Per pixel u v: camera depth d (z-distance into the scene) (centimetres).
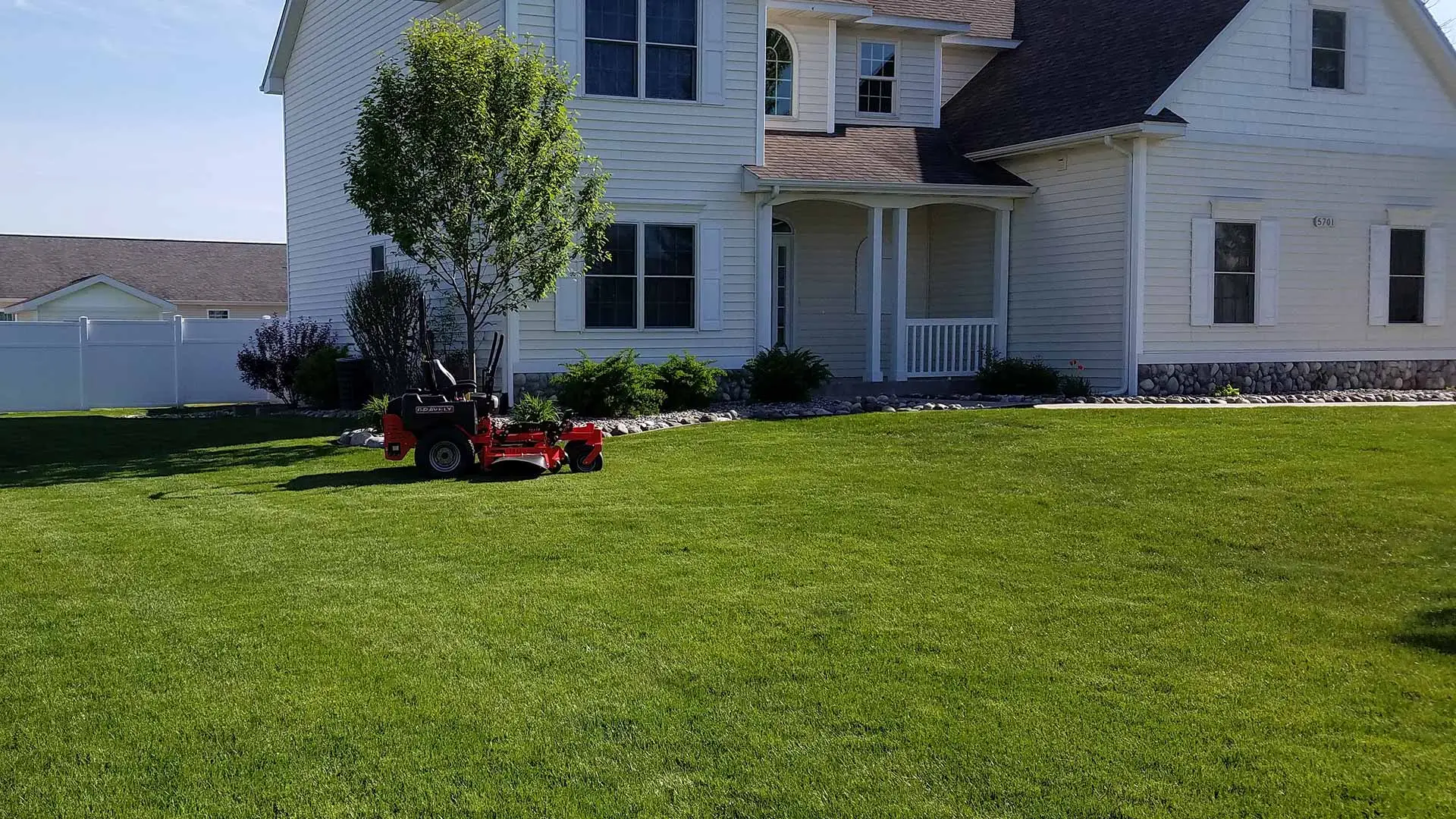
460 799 456
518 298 1612
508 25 1677
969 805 448
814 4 1973
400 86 1463
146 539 900
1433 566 790
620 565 796
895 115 2181
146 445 1545
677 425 1545
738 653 614
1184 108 1828
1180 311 1855
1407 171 2031
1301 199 1944
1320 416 1505
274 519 968
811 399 1777
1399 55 2008
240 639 643
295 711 540
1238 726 518
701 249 1814
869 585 743
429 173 1475
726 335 1842
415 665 600
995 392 1880
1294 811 441
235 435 1634
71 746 506
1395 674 584
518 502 1026
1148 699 550
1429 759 485
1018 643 629
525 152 1484
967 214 2119
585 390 1579
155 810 449
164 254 4306
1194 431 1357
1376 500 981
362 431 1528
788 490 1062
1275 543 850
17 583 770
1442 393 1933
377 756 493
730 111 1822
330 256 2355
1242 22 1838
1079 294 1894
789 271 2086
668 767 482
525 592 730
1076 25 2206
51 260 4091
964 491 1049
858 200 1870
